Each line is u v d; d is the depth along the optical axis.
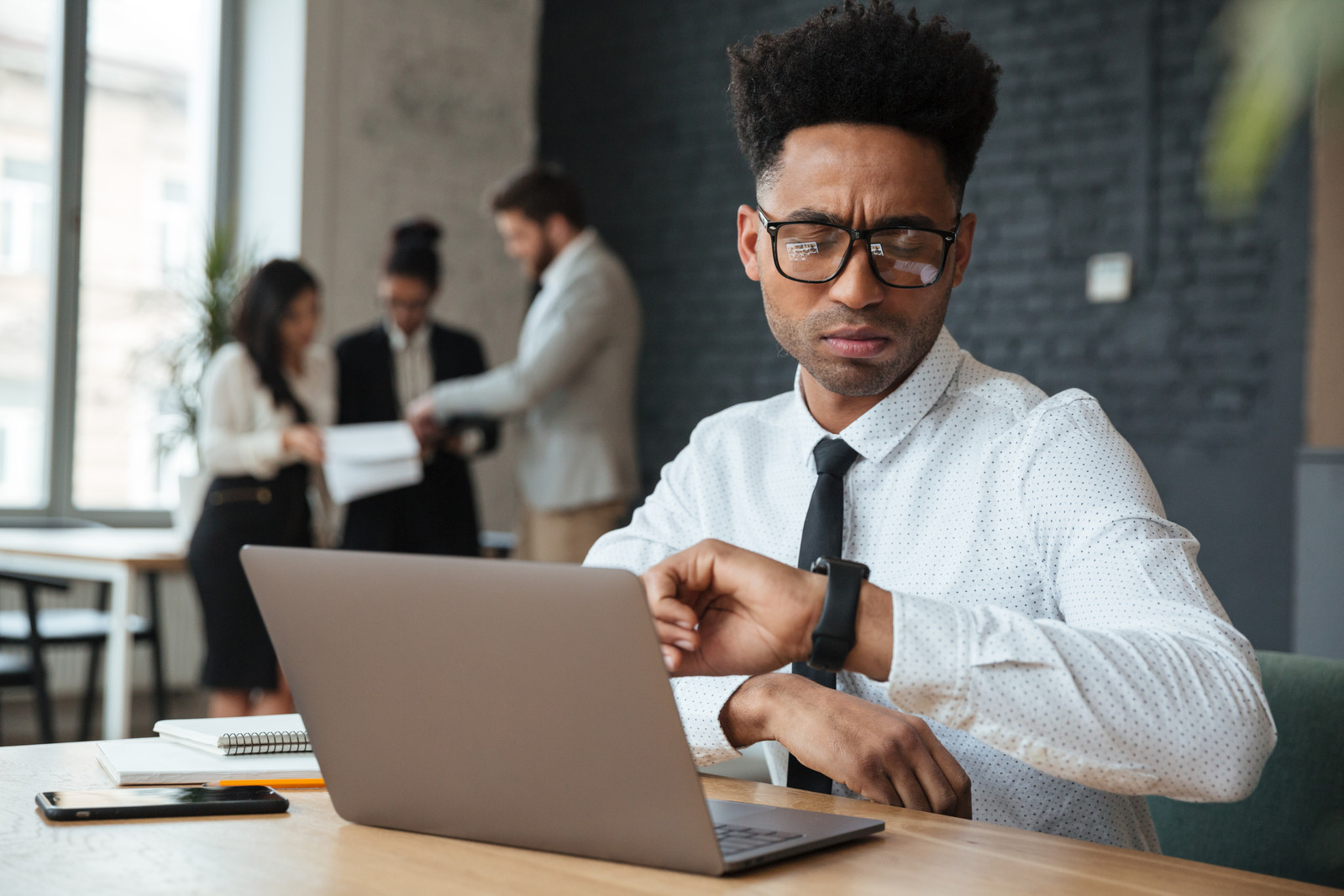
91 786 0.89
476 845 0.75
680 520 1.29
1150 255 4.18
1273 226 3.94
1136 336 4.20
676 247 5.38
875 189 1.02
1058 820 1.06
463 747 0.74
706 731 1.02
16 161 4.69
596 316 3.67
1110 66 4.28
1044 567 1.06
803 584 0.79
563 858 0.72
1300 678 1.17
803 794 0.93
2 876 0.67
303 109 5.02
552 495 3.77
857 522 1.17
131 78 4.96
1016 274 4.45
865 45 1.01
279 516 3.11
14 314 4.70
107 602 4.16
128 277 4.94
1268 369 3.95
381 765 0.77
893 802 0.94
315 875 0.68
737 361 5.18
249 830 0.78
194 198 5.12
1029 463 1.07
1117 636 0.80
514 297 5.70
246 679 3.02
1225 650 0.81
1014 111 4.47
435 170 5.43
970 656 0.77
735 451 1.28
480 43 5.58
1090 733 0.76
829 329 1.05
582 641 0.67
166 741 1.03
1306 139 3.85
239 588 3.04
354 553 0.75
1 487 4.69
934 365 1.16
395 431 3.24
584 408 3.75
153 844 0.74
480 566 0.70
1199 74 4.11
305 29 5.01
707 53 5.30
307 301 3.26
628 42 5.54
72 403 4.79
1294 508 3.89
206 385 3.19
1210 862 1.17
